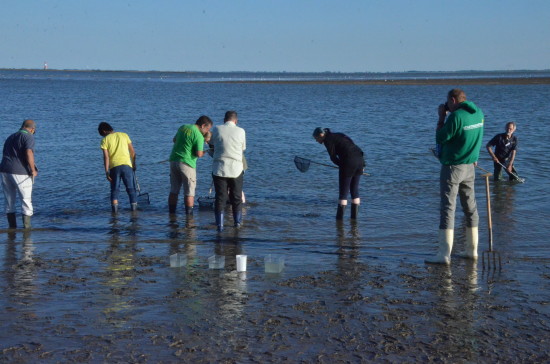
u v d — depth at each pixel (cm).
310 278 648
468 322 518
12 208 909
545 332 496
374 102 4938
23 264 699
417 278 651
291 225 937
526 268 693
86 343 468
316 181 1326
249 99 5572
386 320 522
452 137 685
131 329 497
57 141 2064
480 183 1291
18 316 525
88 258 731
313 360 440
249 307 553
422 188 1235
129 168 1033
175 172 1010
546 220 946
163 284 624
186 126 996
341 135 953
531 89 7644
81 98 5544
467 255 736
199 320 519
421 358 445
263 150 1825
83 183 1302
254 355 447
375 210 1042
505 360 443
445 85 10225
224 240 843
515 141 1297
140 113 3584
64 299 573
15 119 3022
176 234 880
